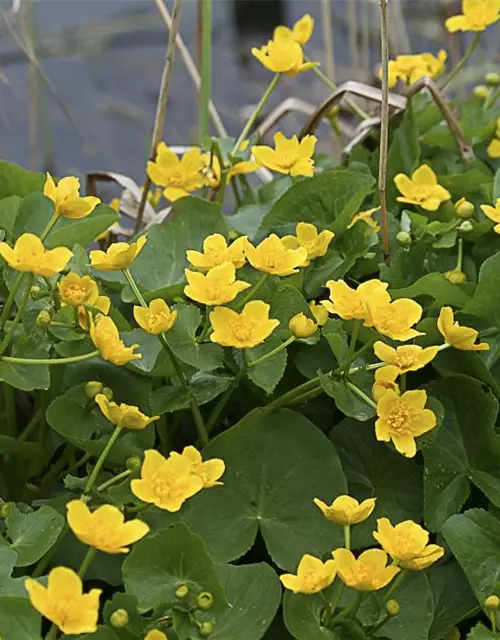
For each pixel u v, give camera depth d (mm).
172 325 1544
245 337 1526
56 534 1519
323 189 1733
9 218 1703
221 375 1605
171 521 1558
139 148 3902
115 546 1420
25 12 2309
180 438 1688
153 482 1454
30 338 1569
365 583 1458
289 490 1583
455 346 1562
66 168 3740
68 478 1537
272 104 4074
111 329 1517
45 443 1635
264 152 1741
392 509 1622
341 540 1579
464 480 1620
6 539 1539
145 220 1937
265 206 1846
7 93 3971
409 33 3566
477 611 1567
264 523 1578
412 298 1697
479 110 1905
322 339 1649
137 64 4395
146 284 1731
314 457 1587
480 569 1563
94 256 1578
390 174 1844
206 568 1470
